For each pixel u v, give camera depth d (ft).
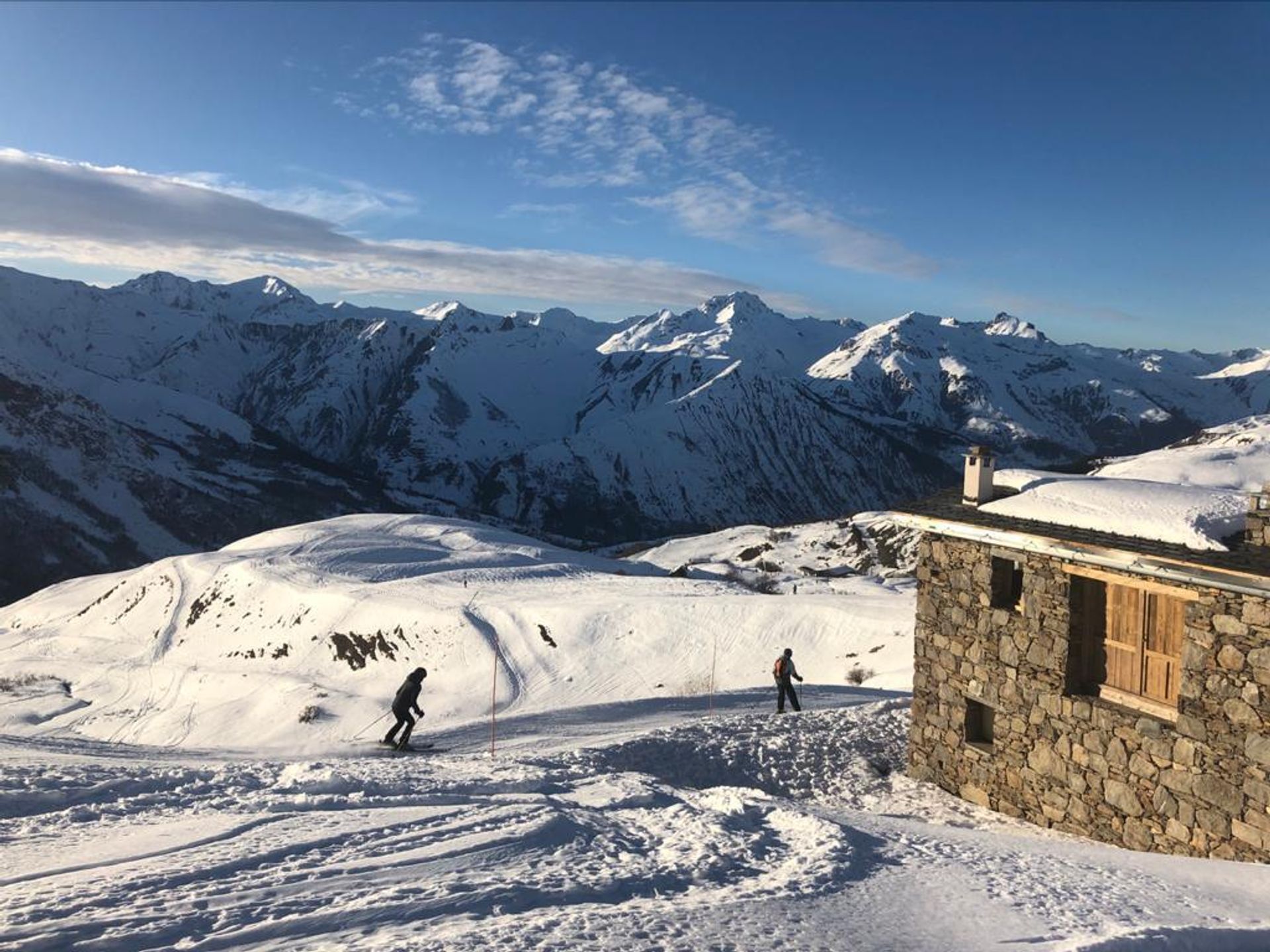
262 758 57.67
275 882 22.09
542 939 19.15
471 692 148.56
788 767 60.49
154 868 22.57
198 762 51.57
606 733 74.23
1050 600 50.29
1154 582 43.80
